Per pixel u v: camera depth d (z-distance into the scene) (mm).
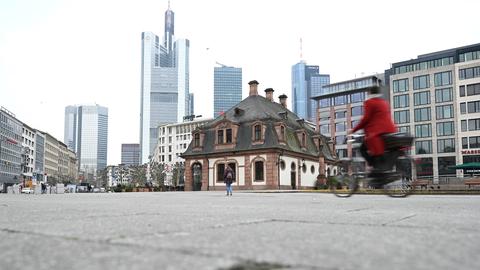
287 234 3523
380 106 9320
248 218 5133
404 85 82438
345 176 11609
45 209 7238
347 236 3404
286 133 46438
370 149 9359
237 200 12602
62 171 188750
